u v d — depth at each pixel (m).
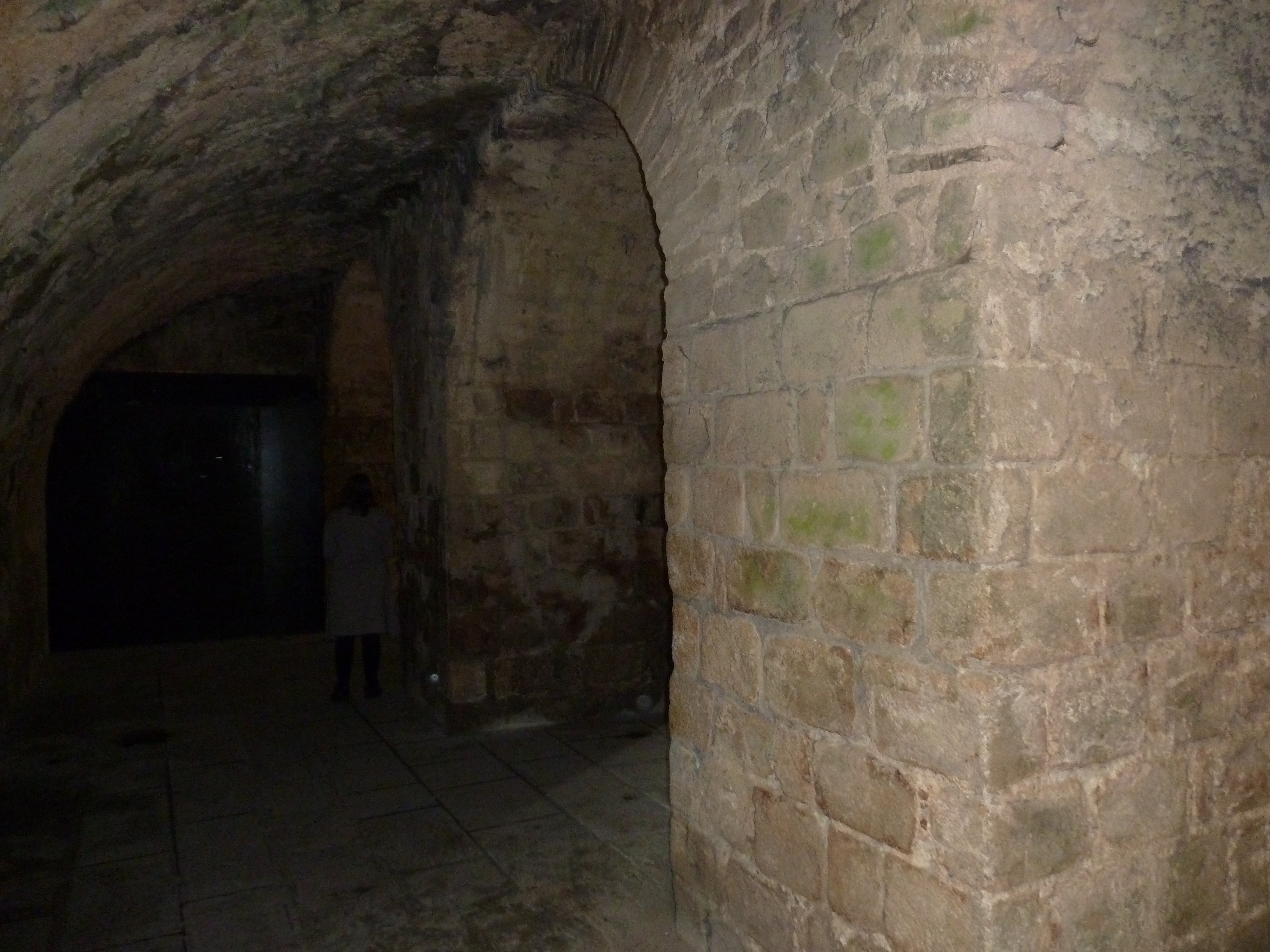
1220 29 2.13
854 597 2.26
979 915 1.96
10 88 2.24
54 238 3.38
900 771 2.14
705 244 2.80
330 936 3.04
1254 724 2.39
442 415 5.26
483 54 3.65
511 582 5.34
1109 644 2.11
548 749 4.96
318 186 5.08
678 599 2.97
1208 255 2.27
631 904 3.23
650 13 2.99
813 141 2.36
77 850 3.72
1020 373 1.96
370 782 4.47
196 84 3.00
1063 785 2.05
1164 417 2.20
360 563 5.90
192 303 7.59
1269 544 2.42
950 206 2.00
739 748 2.69
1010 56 1.93
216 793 4.35
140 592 8.16
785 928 2.51
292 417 8.58
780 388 2.50
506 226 4.83
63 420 7.88
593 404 5.55
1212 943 2.32
